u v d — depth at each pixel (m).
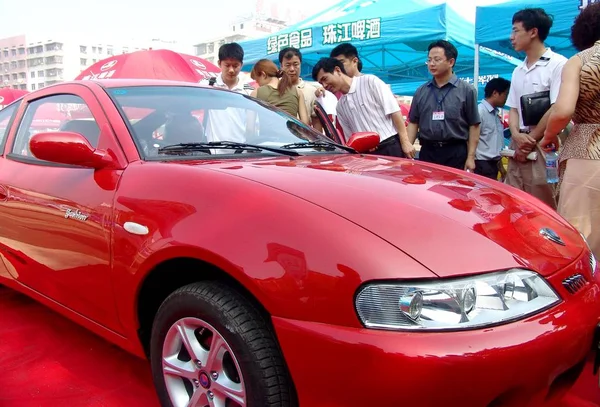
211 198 1.71
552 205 3.92
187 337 1.72
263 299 1.49
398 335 1.35
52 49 103.69
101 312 2.08
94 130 2.27
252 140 2.54
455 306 1.38
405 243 1.46
